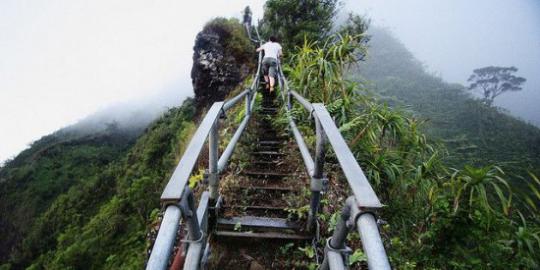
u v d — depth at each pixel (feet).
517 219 10.69
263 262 6.84
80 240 37.81
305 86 14.65
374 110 11.60
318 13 29.63
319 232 7.18
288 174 10.49
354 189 2.46
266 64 21.25
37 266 54.70
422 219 9.78
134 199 36.19
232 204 8.56
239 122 14.64
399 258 8.22
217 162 6.53
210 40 39.24
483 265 8.24
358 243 7.38
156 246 2.12
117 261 22.85
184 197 2.61
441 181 9.98
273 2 30.45
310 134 12.83
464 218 8.60
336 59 13.99
